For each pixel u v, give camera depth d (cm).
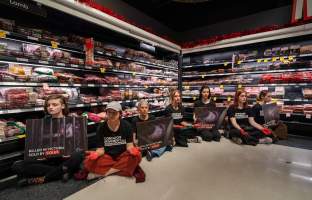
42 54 260
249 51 493
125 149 241
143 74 456
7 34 227
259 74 480
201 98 405
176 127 336
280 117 436
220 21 573
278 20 458
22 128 228
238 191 187
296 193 184
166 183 204
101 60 355
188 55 604
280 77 415
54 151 223
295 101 436
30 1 229
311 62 387
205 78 578
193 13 548
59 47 293
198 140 353
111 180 213
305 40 425
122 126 238
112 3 432
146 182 206
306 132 403
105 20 317
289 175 222
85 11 280
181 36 650
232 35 471
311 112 375
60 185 205
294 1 399
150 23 548
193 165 250
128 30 370
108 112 227
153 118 306
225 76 540
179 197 177
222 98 502
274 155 287
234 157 279
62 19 302
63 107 248
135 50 460
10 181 203
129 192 187
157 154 281
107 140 235
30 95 238
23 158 227
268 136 358
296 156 283
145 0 476
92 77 337
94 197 180
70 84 296
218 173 227
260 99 398
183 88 582
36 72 264
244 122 377
